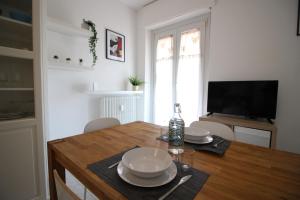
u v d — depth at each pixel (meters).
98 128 1.50
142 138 1.13
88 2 2.45
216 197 0.54
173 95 3.10
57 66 2.03
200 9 2.46
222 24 2.29
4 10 1.48
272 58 1.97
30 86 1.54
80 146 0.97
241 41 2.15
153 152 0.80
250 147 0.99
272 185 0.61
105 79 2.79
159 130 1.33
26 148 1.43
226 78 2.30
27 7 1.49
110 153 0.88
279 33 1.91
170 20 2.85
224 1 2.25
